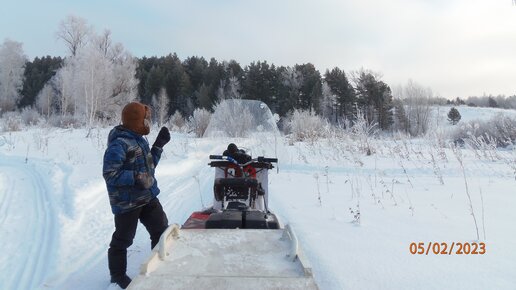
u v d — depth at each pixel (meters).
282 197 7.78
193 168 12.59
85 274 4.21
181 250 2.92
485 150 13.90
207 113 22.25
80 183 8.39
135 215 3.81
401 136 17.59
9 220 6.02
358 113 16.95
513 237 5.00
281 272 2.59
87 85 35.25
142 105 3.94
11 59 60.84
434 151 15.41
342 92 64.69
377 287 3.57
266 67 66.19
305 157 13.59
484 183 9.49
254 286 2.40
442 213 6.40
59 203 7.02
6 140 16.56
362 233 5.24
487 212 6.44
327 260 4.20
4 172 10.07
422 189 8.80
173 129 30.48
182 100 65.81
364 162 13.40
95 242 5.30
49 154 13.71
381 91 63.00
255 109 9.50
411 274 3.86
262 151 8.68
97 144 17.38
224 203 4.72
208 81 69.88
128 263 4.45
